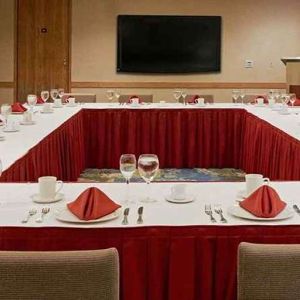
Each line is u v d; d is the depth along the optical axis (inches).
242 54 382.6
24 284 63.4
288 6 379.9
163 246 85.4
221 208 94.1
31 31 378.6
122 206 95.0
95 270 63.8
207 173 254.4
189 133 259.0
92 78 381.7
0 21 377.7
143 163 97.2
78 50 379.9
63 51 379.9
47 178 98.9
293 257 67.9
